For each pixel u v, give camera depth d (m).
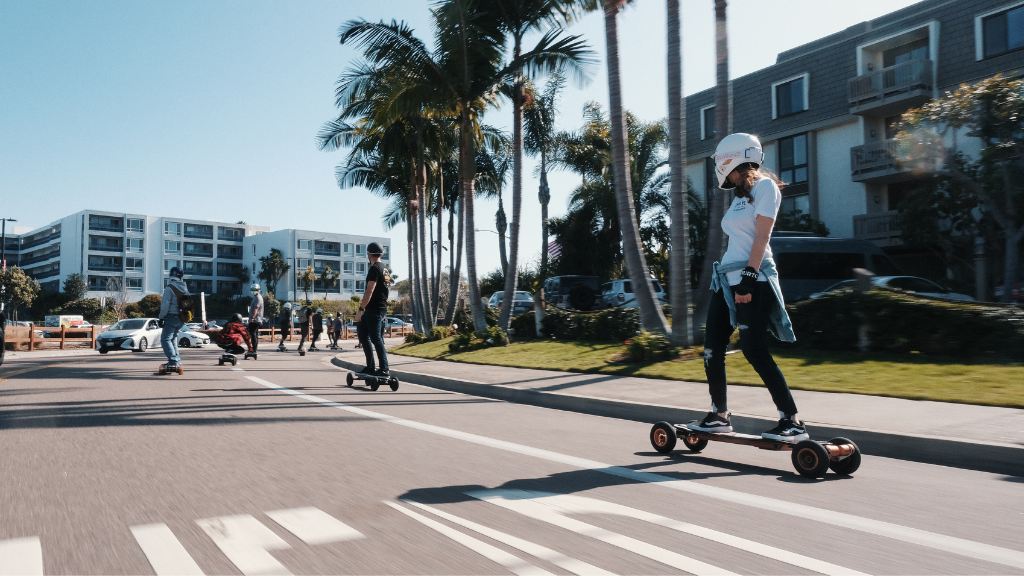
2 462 4.63
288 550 2.91
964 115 17.70
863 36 23.94
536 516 3.40
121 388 9.52
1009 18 20.39
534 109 30.55
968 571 2.66
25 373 12.48
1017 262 17.03
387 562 2.77
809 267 16.73
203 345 33.62
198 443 5.38
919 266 23.25
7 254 109.31
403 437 5.76
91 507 3.56
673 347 10.88
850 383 7.83
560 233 33.03
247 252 107.88
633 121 31.86
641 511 3.49
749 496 3.79
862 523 3.28
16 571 2.66
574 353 13.02
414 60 16.88
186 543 3.00
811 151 25.56
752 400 7.26
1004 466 4.61
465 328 20.84
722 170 4.57
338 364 16.45
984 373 7.73
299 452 5.05
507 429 6.30
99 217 93.38
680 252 11.14
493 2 16.58
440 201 26.70
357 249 109.12
